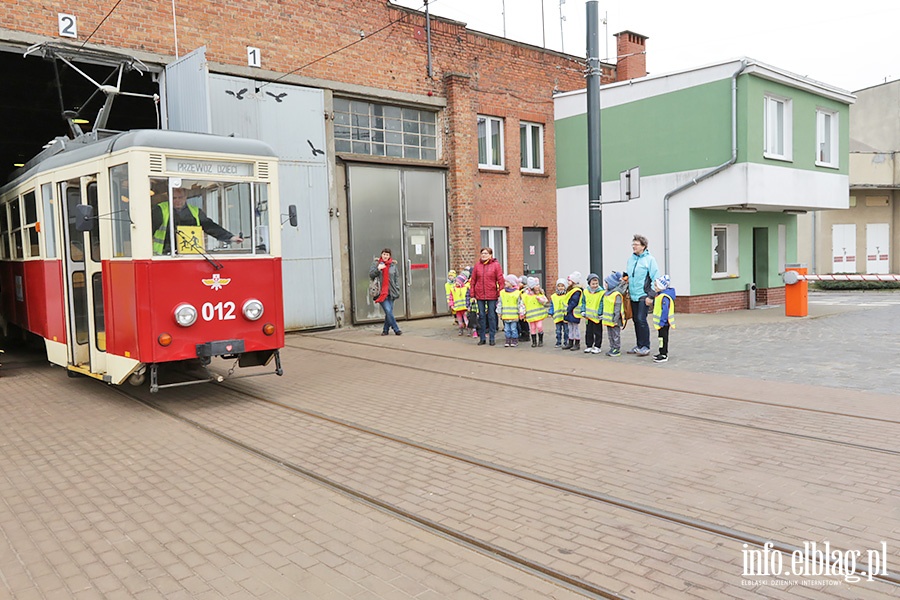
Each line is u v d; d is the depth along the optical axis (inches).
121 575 158.4
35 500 207.9
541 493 206.8
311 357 474.6
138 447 262.8
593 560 161.2
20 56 530.6
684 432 268.7
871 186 1250.6
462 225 741.3
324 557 166.6
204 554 169.0
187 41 553.9
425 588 150.1
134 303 305.6
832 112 830.5
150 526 187.0
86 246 343.6
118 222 315.0
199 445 265.0
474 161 757.9
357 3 657.0
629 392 344.5
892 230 1286.9
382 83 679.7
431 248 726.5
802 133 772.6
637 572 154.8
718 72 704.4
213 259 321.4
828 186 816.3
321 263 626.5
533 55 829.2
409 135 719.7
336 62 641.6
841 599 142.2
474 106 759.7
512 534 177.0
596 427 279.4
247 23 584.4
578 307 484.4
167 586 152.9
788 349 475.8
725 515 186.1
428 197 721.6
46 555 169.8
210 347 319.0
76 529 185.6
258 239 337.7
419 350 498.9
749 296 820.6
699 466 227.6
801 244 1310.3
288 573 158.2
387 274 585.0
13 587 153.3
